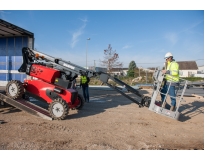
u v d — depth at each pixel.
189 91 18.95
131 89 7.33
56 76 7.37
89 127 5.86
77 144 4.53
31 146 4.31
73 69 7.32
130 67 46.19
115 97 12.62
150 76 30.28
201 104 10.73
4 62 14.72
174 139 5.19
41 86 7.41
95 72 7.28
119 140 4.91
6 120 6.20
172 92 6.96
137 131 5.70
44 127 5.62
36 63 7.76
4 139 4.62
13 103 6.82
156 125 6.42
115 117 7.24
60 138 4.84
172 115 6.40
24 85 7.59
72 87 7.55
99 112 7.99
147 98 7.31
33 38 13.38
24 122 6.03
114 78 7.31
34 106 7.02
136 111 8.38
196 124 6.73
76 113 7.66
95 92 15.28
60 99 6.53
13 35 13.82
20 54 14.15
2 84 14.90
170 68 6.87
